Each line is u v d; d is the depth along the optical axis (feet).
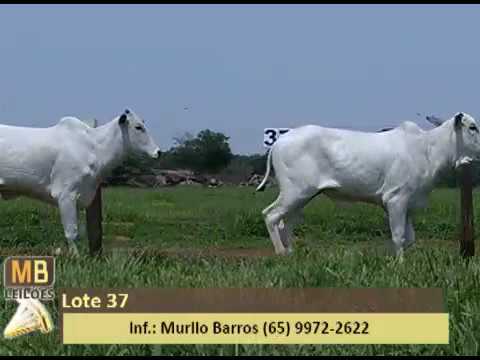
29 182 35.32
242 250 43.47
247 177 134.62
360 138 34.68
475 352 19.22
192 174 132.77
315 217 53.83
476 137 34.01
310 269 25.21
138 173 116.26
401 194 34.42
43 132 35.63
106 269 25.82
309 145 34.65
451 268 25.61
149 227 53.11
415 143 34.47
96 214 35.53
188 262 30.83
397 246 34.47
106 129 35.81
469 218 33.47
